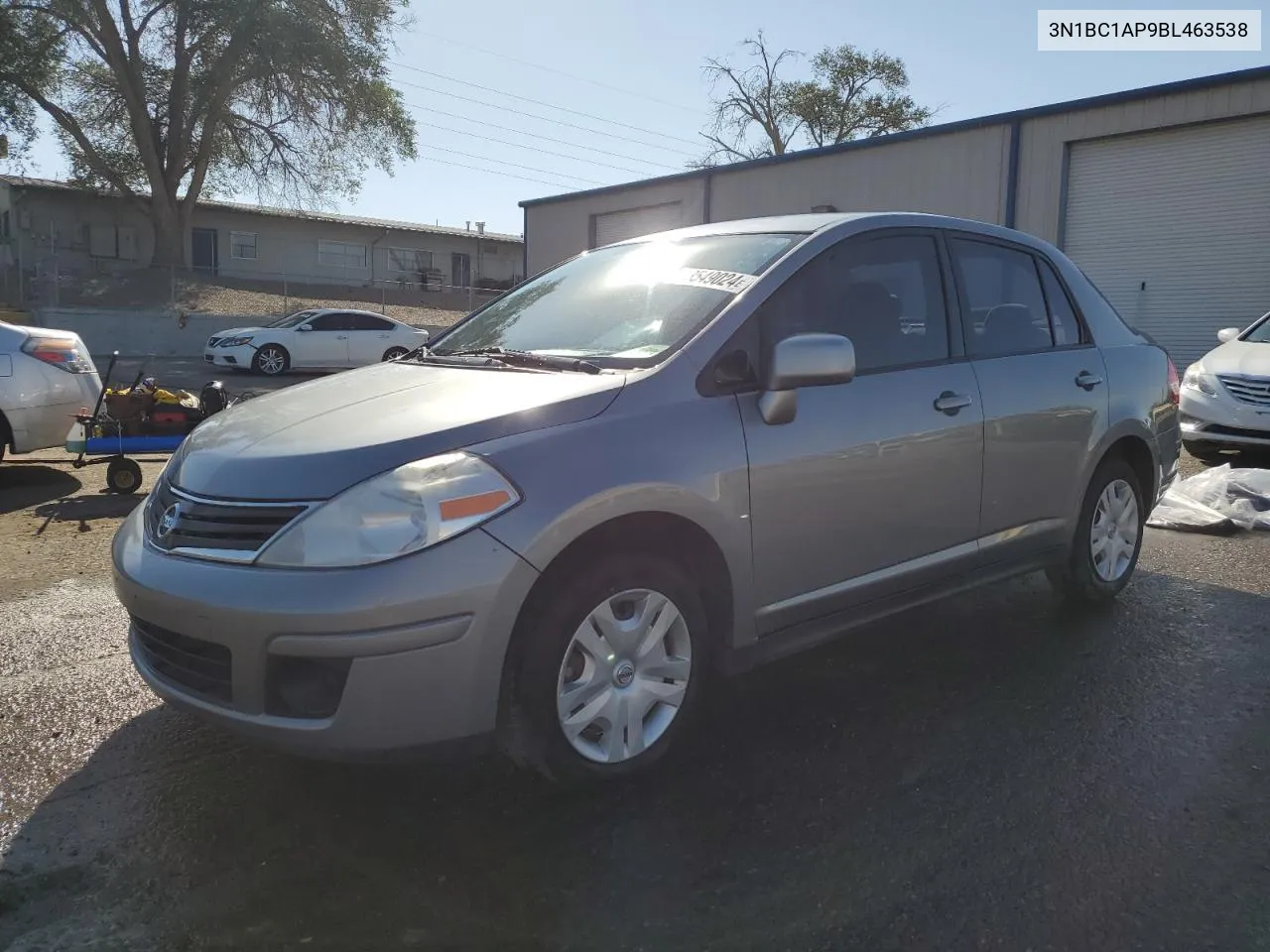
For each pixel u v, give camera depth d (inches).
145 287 1219.9
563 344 138.8
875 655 162.9
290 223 1552.7
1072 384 168.7
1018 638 170.9
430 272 1680.6
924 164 695.1
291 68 1218.6
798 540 127.0
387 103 1283.2
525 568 101.7
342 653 96.0
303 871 100.3
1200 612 184.7
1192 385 346.6
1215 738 130.9
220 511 104.7
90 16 1167.0
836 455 129.7
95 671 153.3
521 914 93.0
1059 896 95.7
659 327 130.4
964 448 147.3
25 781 118.8
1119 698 143.9
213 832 107.7
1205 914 93.0
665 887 97.4
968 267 160.7
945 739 130.8
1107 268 616.1
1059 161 626.8
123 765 123.3
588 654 110.7
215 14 1193.4
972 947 88.2
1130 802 113.9
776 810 112.1
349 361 834.2
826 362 119.6
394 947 88.3
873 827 108.4
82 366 303.0
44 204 1337.4
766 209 800.9
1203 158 570.9
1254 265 556.7
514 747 109.0
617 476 108.4
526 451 105.3
